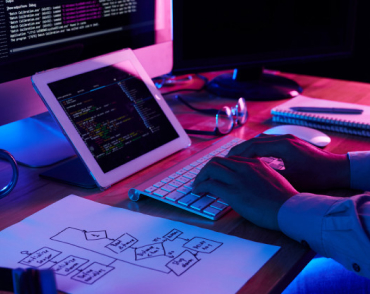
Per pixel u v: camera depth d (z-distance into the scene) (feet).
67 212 2.40
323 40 4.74
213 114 3.97
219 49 4.34
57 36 3.14
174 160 3.10
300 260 2.04
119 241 2.14
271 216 2.26
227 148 3.17
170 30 4.02
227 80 4.76
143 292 1.78
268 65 4.59
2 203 2.50
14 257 2.00
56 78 2.75
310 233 2.15
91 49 3.40
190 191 2.56
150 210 2.44
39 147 3.20
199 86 4.86
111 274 1.89
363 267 2.05
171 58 4.10
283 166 2.88
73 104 2.76
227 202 2.38
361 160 2.78
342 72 8.01
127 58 3.23
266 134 3.39
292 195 2.36
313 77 5.24
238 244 2.13
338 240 2.09
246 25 4.37
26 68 2.98
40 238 2.15
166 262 1.97
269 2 4.38
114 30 3.54
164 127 3.17
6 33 2.82
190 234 2.21
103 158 2.74
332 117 3.69
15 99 2.92
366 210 2.15
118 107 2.98
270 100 4.37
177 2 3.97
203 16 4.16
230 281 1.85
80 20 3.26
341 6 4.67
